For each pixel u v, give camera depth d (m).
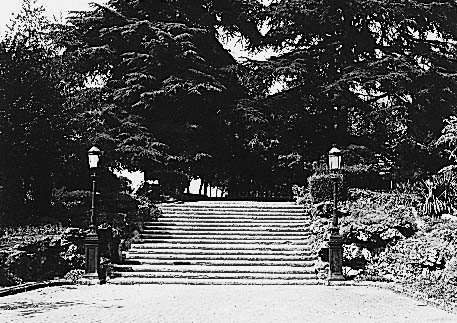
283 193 38.69
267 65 36.41
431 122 36.03
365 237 22.09
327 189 26.28
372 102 37.22
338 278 20.11
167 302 15.40
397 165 35.22
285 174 38.44
